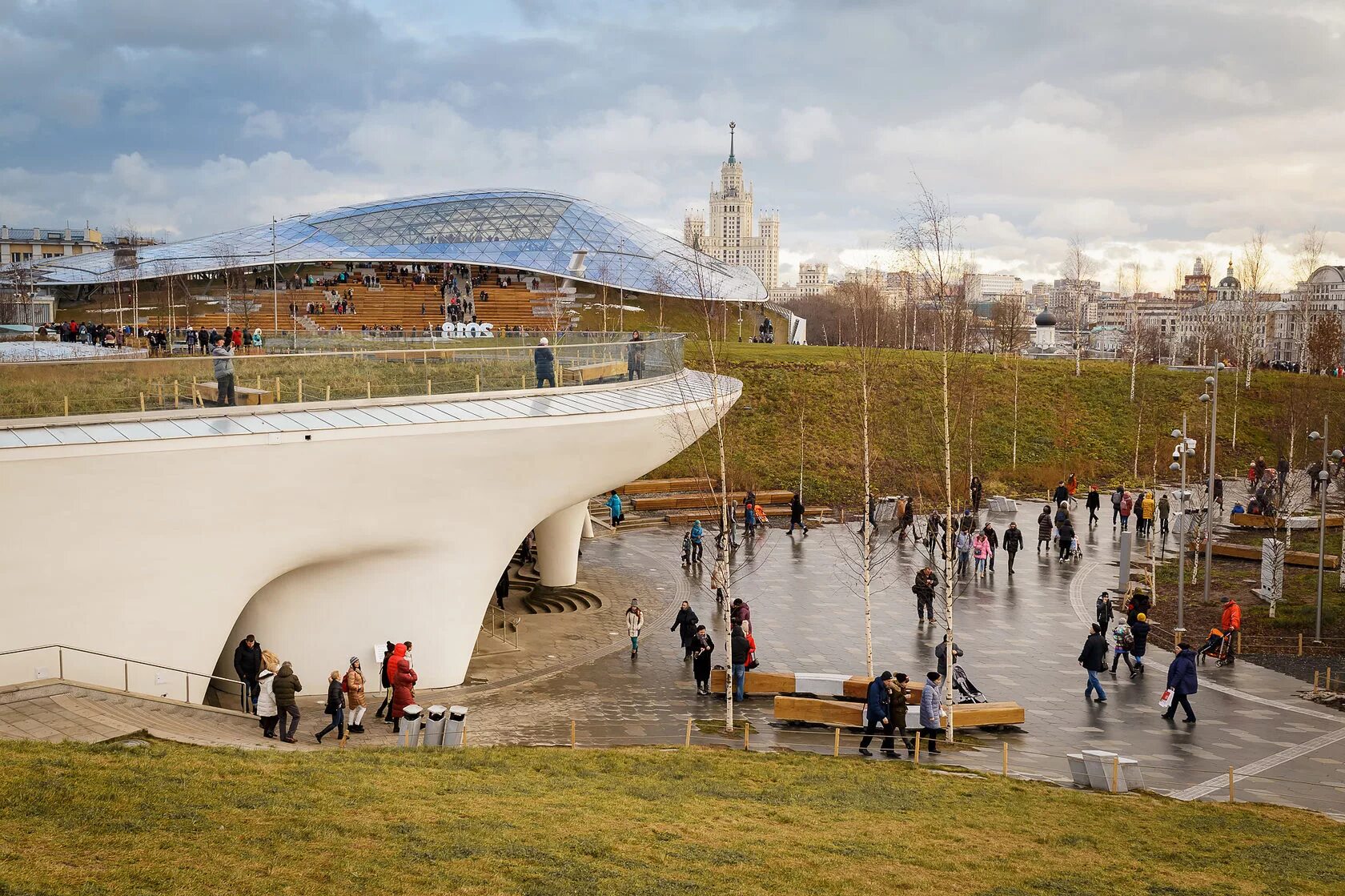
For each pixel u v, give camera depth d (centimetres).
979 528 4306
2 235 14650
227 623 2122
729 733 2083
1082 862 1347
